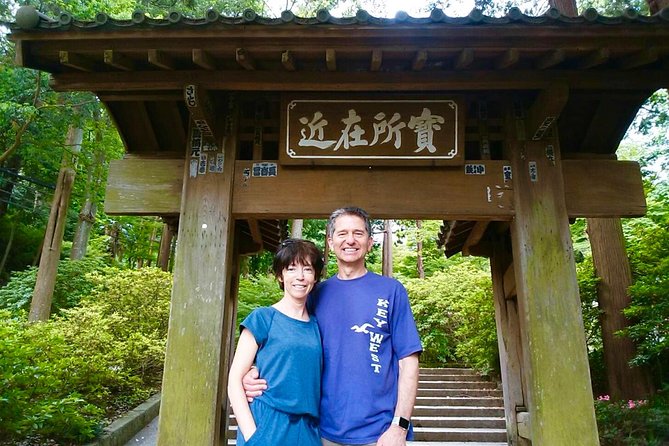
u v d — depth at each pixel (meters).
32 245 15.14
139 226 18.89
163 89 3.21
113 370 5.86
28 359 4.28
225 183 3.36
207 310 3.14
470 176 3.40
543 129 3.33
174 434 2.94
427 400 7.43
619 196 3.46
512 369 4.54
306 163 3.37
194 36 2.77
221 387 3.15
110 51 2.85
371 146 3.38
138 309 7.92
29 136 11.05
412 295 11.23
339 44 2.82
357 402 1.88
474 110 3.72
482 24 2.70
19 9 2.72
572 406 2.97
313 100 3.44
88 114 10.46
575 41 2.80
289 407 1.78
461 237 5.16
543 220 3.29
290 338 1.88
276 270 2.07
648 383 6.46
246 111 3.84
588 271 7.36
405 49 2.85
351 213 2.18
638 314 6.28
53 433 4.30
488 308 8.31
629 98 3.63
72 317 6.88
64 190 11.14
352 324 1.99
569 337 3.09
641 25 2.70
